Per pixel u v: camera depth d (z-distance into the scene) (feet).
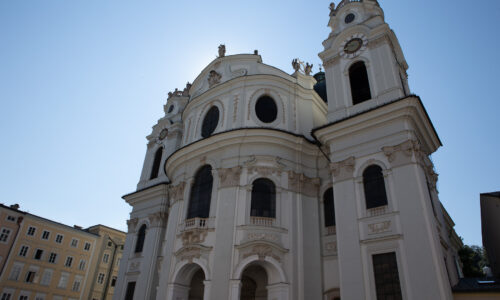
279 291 63.93
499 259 85.81
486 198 74.59
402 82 75.82
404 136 61.67
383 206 58.95
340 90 75.36
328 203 76.13
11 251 149.89
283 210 71.72
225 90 87.97
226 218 69.97
